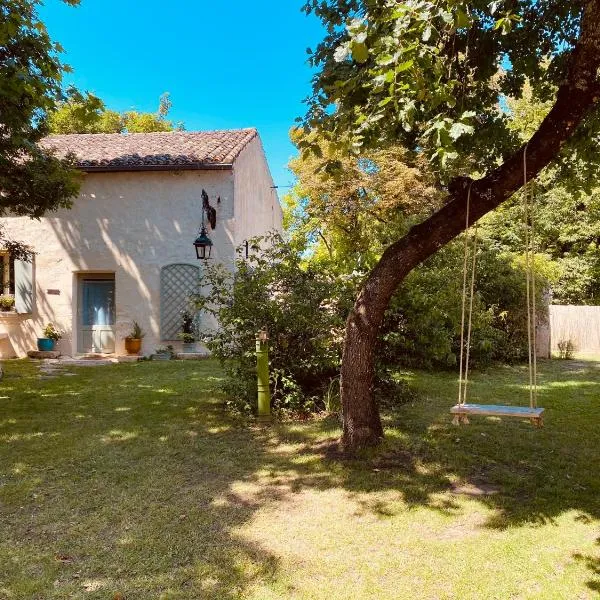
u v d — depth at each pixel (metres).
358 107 4.34
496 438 6.28
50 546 3.68
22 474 5.07
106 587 3.18
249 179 15.56
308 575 3.32
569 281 20.16
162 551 3.61
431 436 6.26
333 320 7.23
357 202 18.91
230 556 3.54
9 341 14.28
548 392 9.12
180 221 13.65
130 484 4.84
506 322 13.22
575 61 4.30
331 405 7.28
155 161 13.39
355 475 5.04
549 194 20.11
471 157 6.58
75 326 14.24
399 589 3.15
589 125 5.55
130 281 13.84
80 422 6.97
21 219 14.13
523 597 3.07
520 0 5.38
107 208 13.91
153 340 13.75
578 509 4.32
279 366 7.30
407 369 11.02
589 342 16.98
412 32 3.44
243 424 6.87
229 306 7.75
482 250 13.52
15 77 5.41
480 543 3.73
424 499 4.51
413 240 5.33
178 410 7.62
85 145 15.46
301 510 4.30
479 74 5.75
